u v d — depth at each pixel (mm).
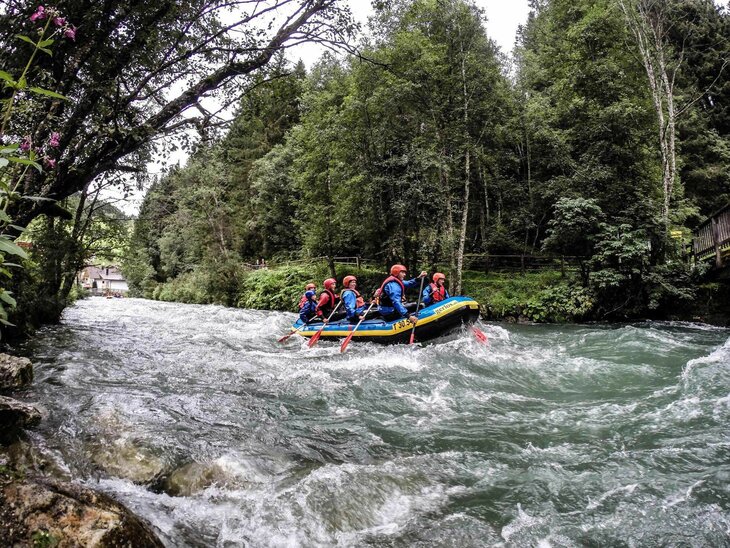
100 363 7195
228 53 7488
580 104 17109
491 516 2967
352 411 5156
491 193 23391
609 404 5180
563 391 5918
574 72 17859
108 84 6488
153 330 12586
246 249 40500
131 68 7316
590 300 14398
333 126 18156
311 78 23125
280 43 7559
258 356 8383
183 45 7344
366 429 4590
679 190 22078
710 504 3006
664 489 3217
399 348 8633
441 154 16875
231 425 4469
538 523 2871
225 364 7547
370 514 2969
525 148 22156
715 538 2678
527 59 23703
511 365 7203
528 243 22594
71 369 6574
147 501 3004
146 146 7793
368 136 17641
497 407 5281
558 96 19828
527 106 19953
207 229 31797
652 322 13555
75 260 13250
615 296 14383
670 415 4645
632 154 16516
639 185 16578
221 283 29438
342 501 3062
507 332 11133
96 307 23156
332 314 10039
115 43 6711
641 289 13906
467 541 2691
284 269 26500
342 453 4016
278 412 5043
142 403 4895
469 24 16188
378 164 17500
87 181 7254
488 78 16312
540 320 15000
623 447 3965
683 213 21203
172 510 2924
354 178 17500
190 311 21078
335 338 9789
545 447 4059
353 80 18016
